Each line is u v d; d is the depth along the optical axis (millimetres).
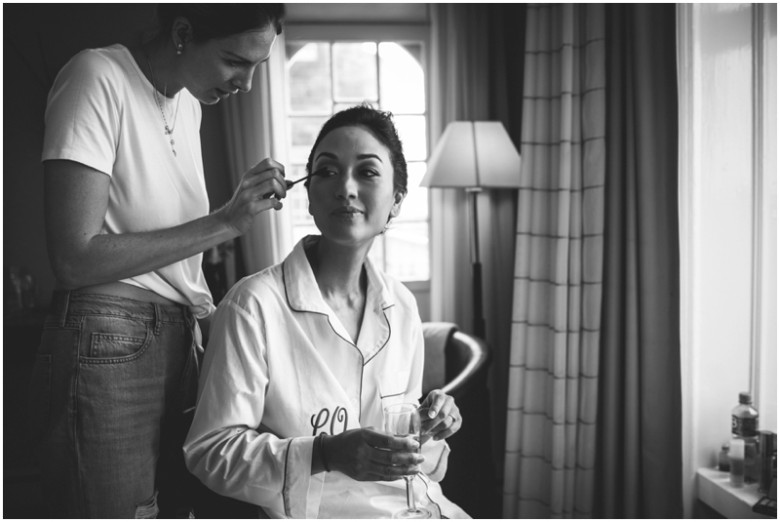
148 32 1345
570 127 2342
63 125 1181
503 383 3508
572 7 2328
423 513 1134
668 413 2143
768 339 2145
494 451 3465
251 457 1060
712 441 2193
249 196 1231
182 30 1241
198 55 1253
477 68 3465
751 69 2127
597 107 2285
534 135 2502
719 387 2184
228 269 3531
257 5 1202
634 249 2201
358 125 1182
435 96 3502
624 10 2264
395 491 1198
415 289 3701
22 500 3090
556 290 2375
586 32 2316
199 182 1438
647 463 2176
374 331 1259
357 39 3604
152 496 1321
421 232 3732
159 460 1348
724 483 2059
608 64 2318
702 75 2096
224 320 1144
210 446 1081
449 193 3506
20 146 3523
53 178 1182
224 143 3527
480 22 3459
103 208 1223
